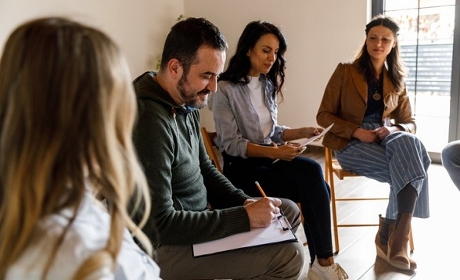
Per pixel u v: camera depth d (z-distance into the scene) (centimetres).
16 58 57
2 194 57
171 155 130
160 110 130
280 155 201
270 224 138
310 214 196
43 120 56
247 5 491
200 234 128
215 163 211
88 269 55
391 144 225
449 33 384
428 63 402
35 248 55
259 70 217
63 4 430
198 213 131
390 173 224
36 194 55
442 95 398
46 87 56
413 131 254
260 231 135
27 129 55
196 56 132
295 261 138
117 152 60
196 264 135
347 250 242
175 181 138
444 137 404
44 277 54
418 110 415
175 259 134
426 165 225
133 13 497
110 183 60
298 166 200
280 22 470
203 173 167
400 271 218
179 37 133
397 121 267
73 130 57
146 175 123
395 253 220
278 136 235
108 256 57
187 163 142
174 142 135
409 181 215
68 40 58
